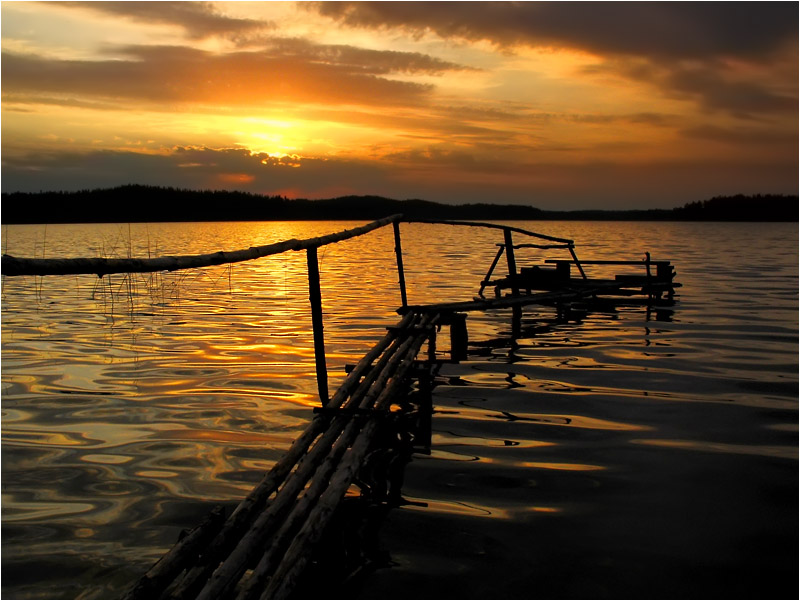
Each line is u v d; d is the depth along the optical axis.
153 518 4.58
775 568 4.04
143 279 20.67
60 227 90.12
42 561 4.02
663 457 5.77
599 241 46.75
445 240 49.88
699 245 41.28
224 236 54.12
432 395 7.71
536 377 8.55
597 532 4.44
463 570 3.96
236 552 3.61
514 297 13.18
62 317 13.02
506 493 5.03
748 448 5.98
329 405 5.97
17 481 5.18
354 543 4.24
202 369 8.80
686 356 9.74
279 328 11.89
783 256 31.27
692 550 4.23
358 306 14.70
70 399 7.38
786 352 9.98
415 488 5.11
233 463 5.57
